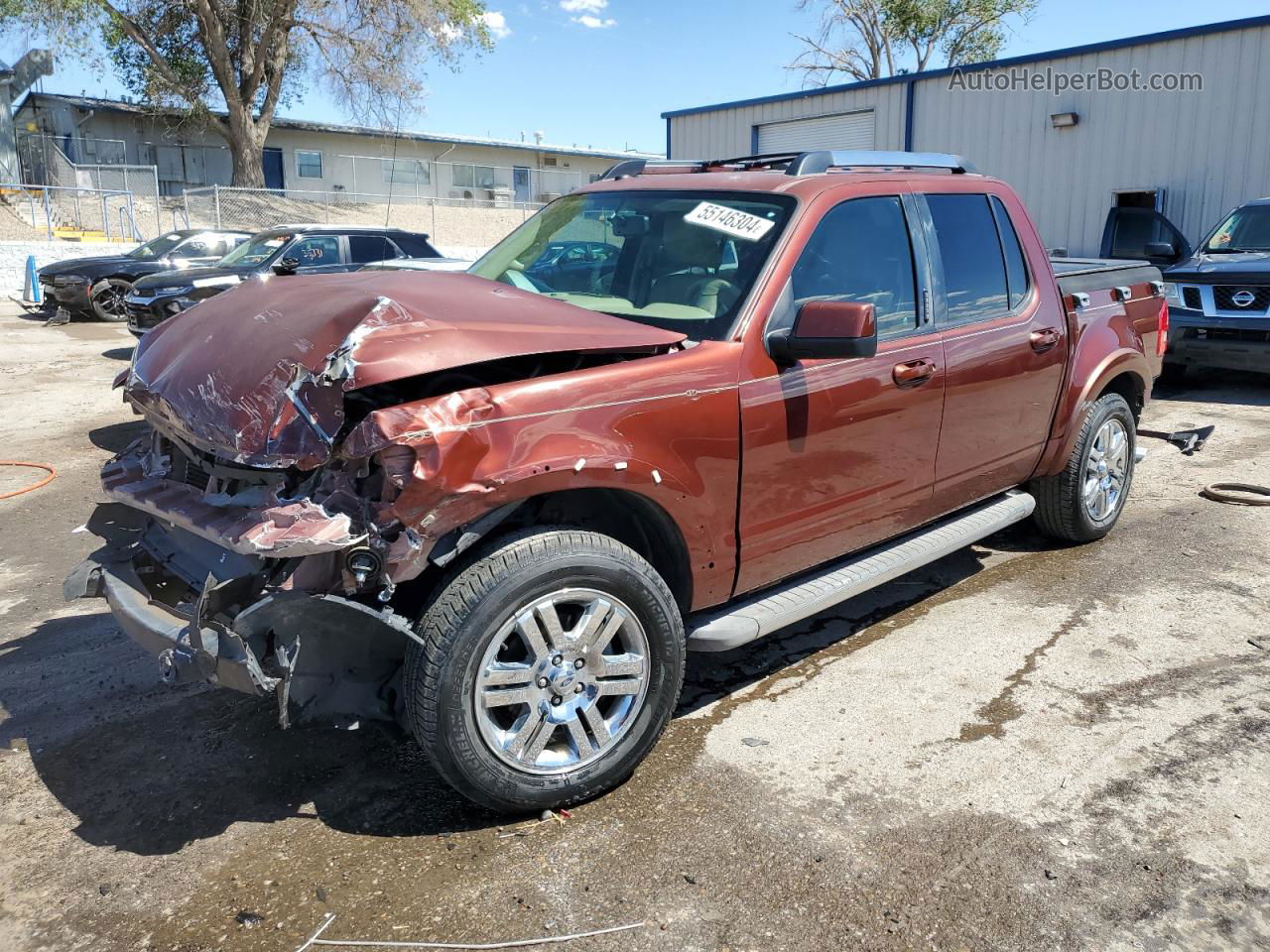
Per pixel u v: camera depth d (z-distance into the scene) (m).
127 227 28.83
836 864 2.86
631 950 2.53
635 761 3.19
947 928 2.60
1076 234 17.22
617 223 4.05
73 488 6.89
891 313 3.95
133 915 2.67
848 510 3.84
